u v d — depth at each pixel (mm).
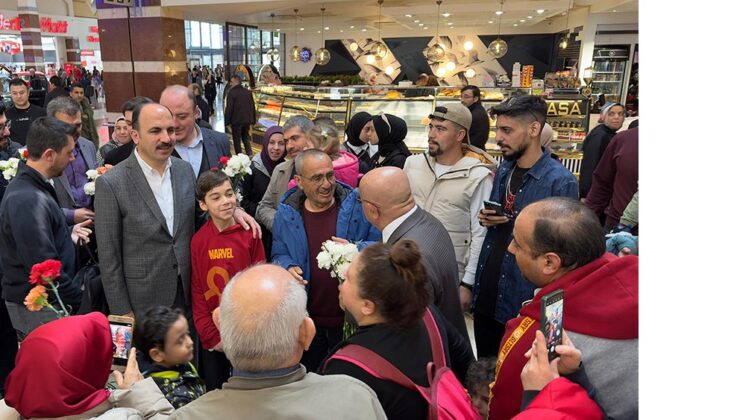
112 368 1634
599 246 1081
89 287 2137
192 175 2340
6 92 11203
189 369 1874
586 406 875
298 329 973
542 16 11922
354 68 17422
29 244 2016
